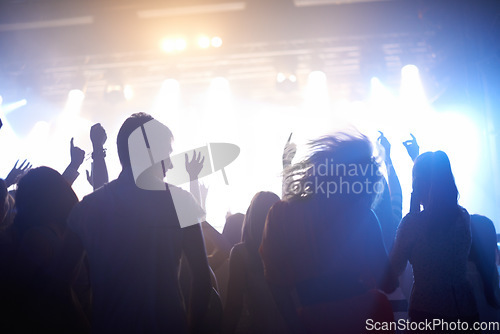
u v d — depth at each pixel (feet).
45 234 8.34
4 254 8.29
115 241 7.18
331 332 7.20
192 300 7.32
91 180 9.70
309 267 7.46
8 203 10.38
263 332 9.38
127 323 6.91
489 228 10.84
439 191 9.60
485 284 10.58
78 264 7.64
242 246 9.79
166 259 7.21
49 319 7.98
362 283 7.43
